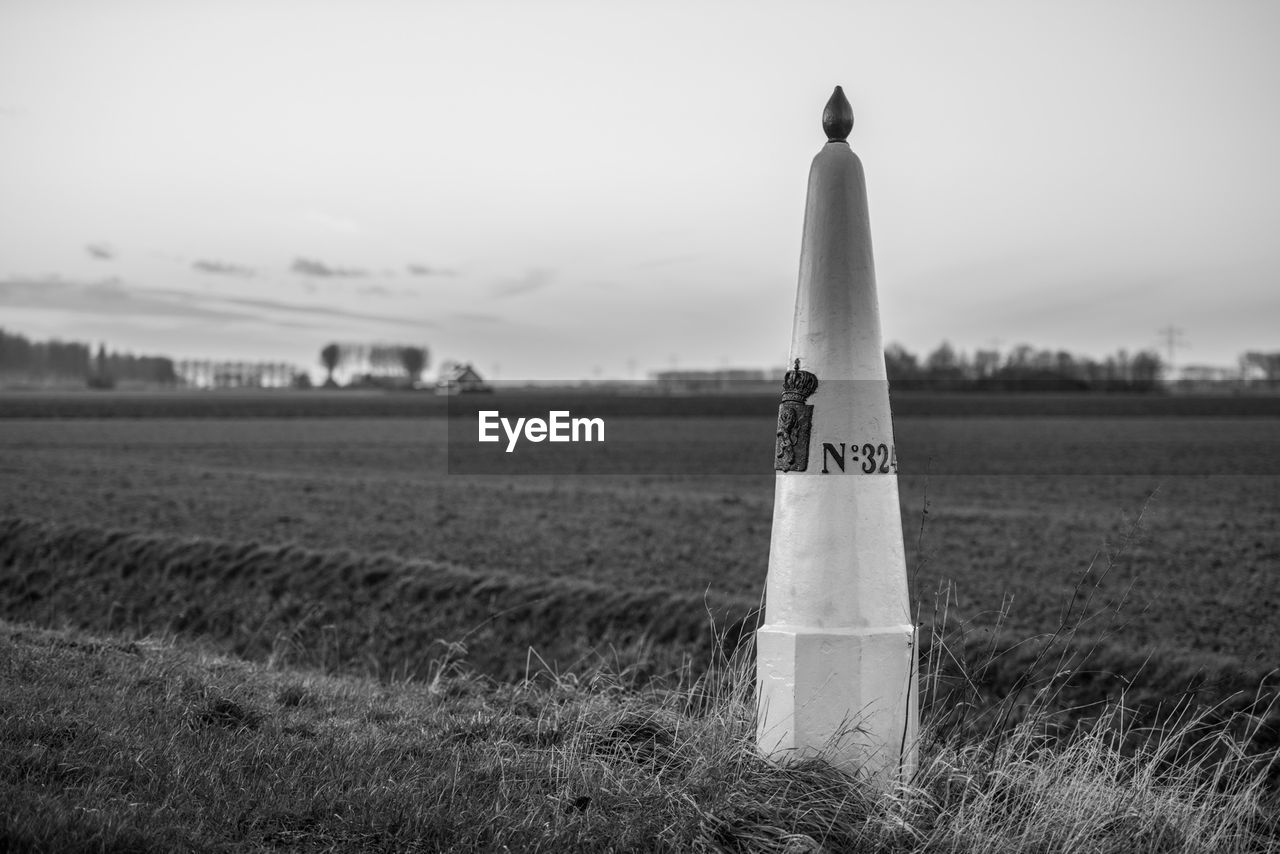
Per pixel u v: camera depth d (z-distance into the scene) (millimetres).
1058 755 7098
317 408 125625
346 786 6023
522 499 39344
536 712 8352
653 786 6051
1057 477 49688
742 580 23969
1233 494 42906
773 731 6367
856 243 6496
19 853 4676
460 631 20875
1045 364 189750
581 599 21344
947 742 7094
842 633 6250
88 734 6316
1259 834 7211
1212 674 15672
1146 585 23469
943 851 5723
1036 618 19922
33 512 33188
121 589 25172
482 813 5672
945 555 26938
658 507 36969
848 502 6383
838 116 6570
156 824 5145
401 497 39938
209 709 7363
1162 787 7355
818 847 5453
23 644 9234
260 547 26781
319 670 17109
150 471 49594
